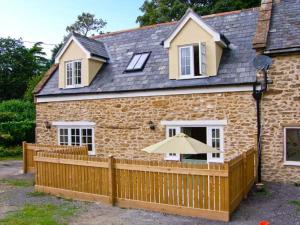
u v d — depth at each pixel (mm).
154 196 9406
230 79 13242
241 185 9938
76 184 10898
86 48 16812
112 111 16000
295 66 12250
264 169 12742
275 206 9562
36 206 10039
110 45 18750
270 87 12617
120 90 15516
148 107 15031
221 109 13445
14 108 30484
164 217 8836
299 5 14031
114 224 8312
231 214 8719
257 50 12914
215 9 29000
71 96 17141
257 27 13586
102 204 10188
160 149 9641
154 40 17359
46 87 18453
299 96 12180
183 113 14211
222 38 13914
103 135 16297
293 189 11469
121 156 15781
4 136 23062
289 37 12703
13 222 8492
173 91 14367
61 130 17750
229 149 13312
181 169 8969
